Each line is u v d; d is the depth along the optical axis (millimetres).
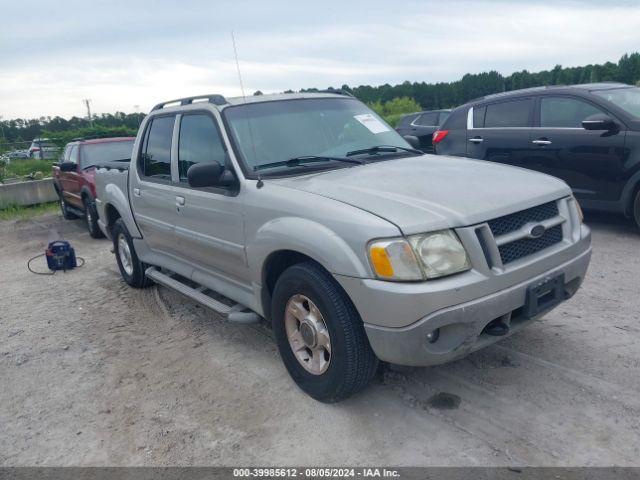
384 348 2889
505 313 2979
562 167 6906
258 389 3666
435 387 3465
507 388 3385
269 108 4254
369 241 2832
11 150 24859
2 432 3451
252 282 3789
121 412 3555
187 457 3023
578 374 3473
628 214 6457
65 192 10797
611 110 6465
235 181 3811
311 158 3908
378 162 4020
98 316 5387
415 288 2744
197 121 4383
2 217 12328
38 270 7484
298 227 3184
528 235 3094
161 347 4508
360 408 3312
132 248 5863
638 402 3137
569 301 4664
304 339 3385
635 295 4707
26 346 4754
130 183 5453
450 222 2869
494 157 7695
